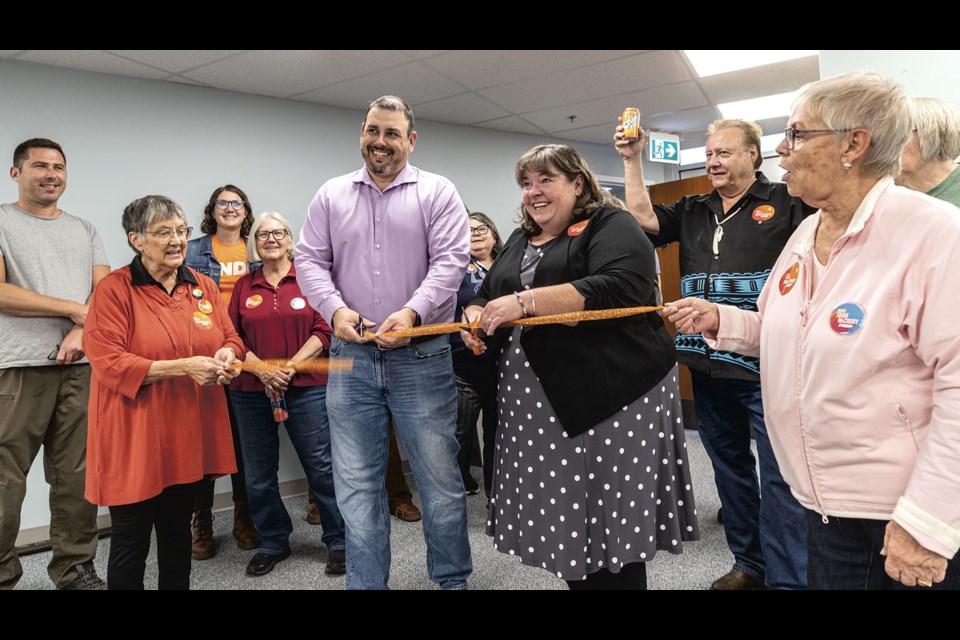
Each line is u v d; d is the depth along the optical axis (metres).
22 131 3.06
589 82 3.97
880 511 0.92
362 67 3.45
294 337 2.54
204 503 2.66
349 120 4.21
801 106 0.98
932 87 2.13
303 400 2.44
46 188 2.34
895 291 0.89
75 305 2.31
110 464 1.57
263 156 3.84
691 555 2.41
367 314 1.83
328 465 2.48
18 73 3.05
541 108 4.46
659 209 2.24
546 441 1.38
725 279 1.97
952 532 0.81
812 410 0.98
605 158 5.89
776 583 1.84
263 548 2.51
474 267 3.20
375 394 1.81
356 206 1.82
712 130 2.03
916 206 0.90
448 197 1.85
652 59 3.63
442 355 1.86
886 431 0.91
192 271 1.89
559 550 1.35
